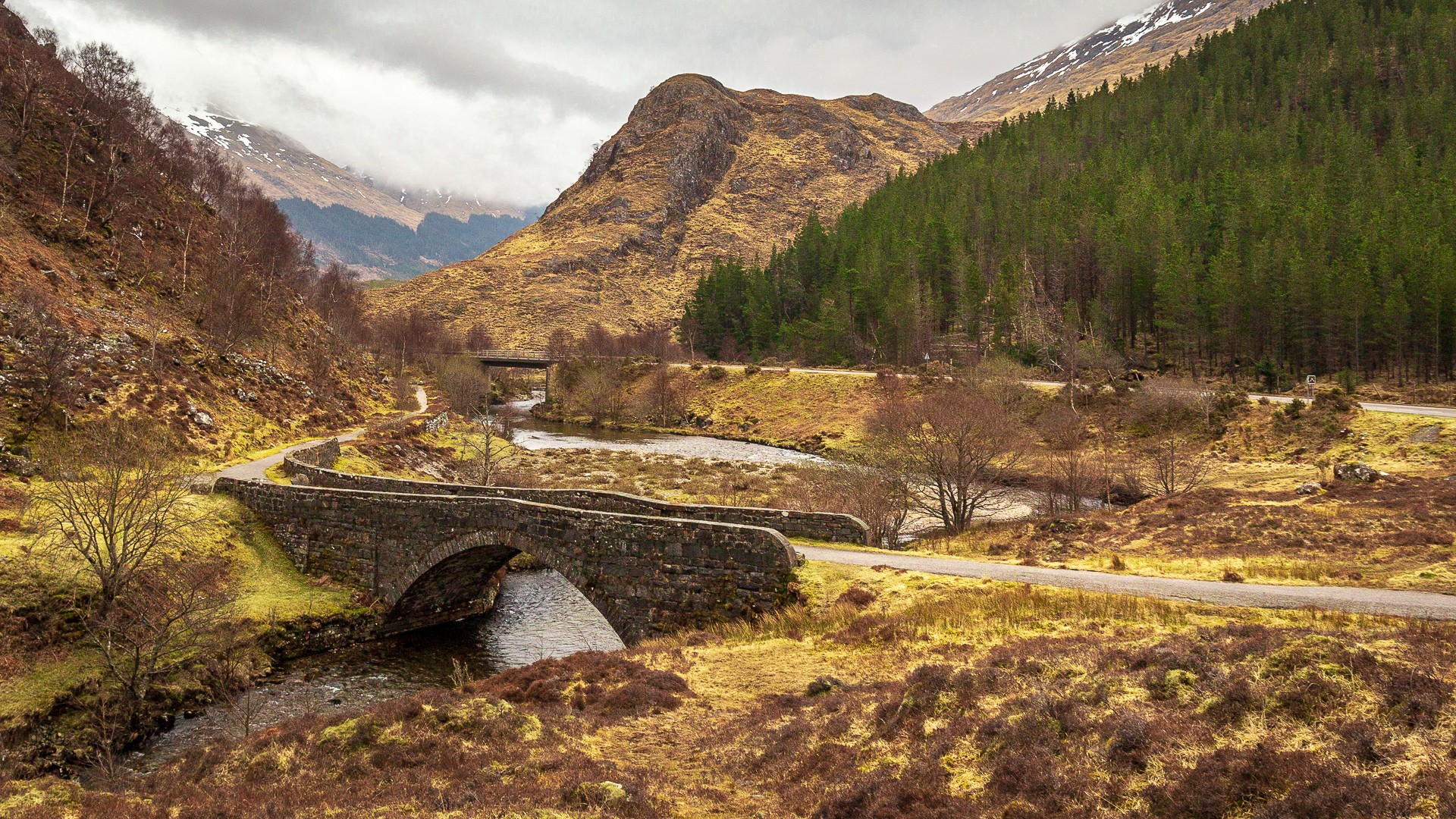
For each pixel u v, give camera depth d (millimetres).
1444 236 105125
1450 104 171250
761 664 19984
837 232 198000
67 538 26828
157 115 101875
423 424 80375
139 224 79125
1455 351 92625
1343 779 8289
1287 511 35688
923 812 10586
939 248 149000
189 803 13781
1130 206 135125
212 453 50969
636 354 170125
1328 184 136750
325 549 35156
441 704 16641
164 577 28859
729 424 121875
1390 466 55062
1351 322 101188
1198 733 10344
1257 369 102562
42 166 73125
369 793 12992
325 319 125750
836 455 92375
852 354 146875
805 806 11969
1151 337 126688
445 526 31203
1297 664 11133
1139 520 39094
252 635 29203
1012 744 11672
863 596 22422
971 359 116062
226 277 77500
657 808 12227
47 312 51469
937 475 47031
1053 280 138000
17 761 20516
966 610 20219
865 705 15406
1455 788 7594
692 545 25078
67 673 24375
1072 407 86375
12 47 82938
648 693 18438
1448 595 19438
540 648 32250
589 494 32531
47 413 43406
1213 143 167500
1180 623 16891
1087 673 13641
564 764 14047
